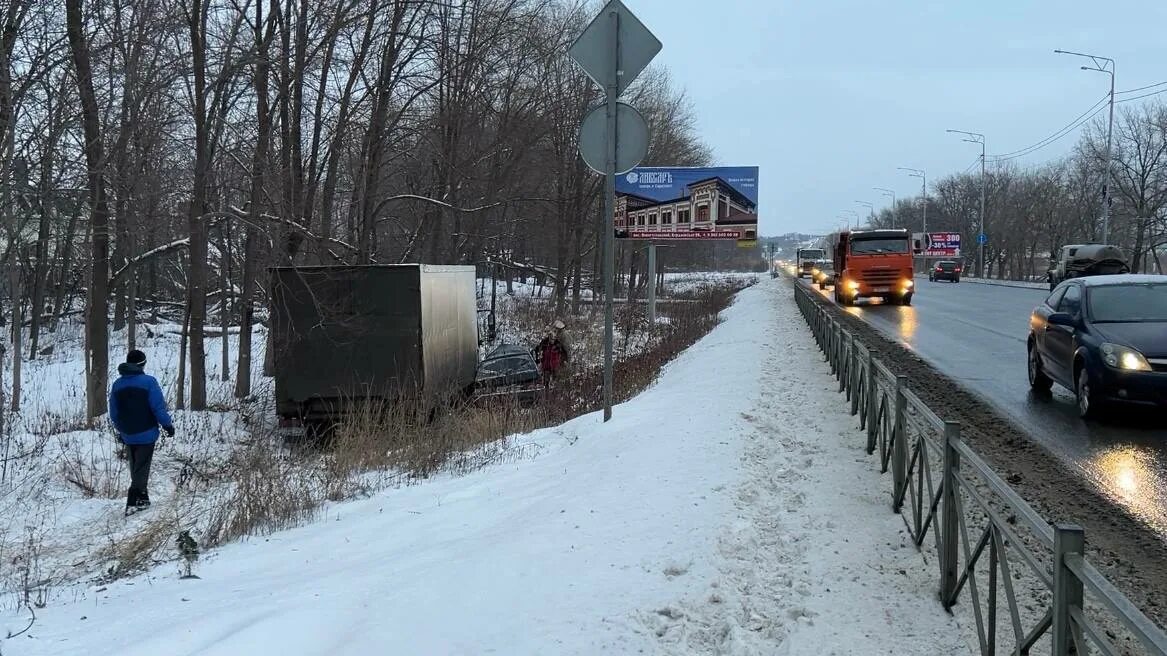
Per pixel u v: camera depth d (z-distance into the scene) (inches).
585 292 2263.8
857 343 361.7
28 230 662.5
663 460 274.5
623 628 147.3
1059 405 392.5
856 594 167.8
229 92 701.3
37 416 647.1
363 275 573.0
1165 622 155.9
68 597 235.1
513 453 383.6
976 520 217.8
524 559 185.8
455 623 153.0
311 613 164.9
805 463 274.1
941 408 385.4
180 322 1612.9
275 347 575.2
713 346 737.0
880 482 249.9
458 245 1115.3
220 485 419.2
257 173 695.7
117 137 609.3
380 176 938.7
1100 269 1592.0
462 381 687.7
